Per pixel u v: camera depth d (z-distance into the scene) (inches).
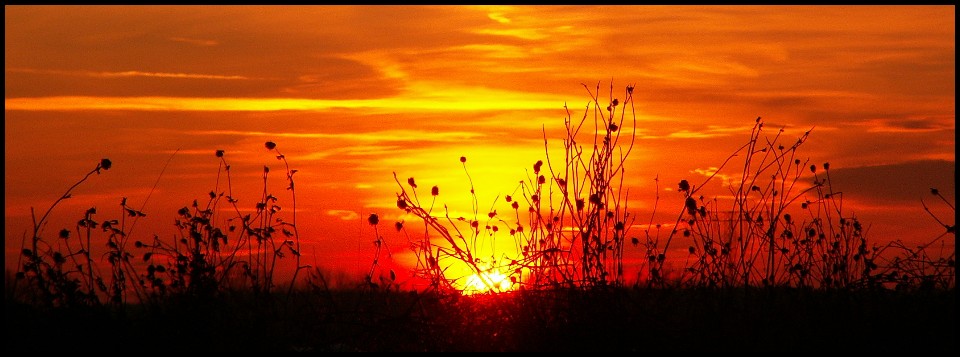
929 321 202.2
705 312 207.5
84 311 199.3
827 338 197.2
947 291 215.6
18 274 205.2
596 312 204.2
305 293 217.8
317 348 197.6
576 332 202.2
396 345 205.5
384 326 205.0
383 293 227.5
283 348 197.0
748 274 221.9
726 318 205.0
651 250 236.7
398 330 205.0
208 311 199.6
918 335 198.5
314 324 201.3
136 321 201.2
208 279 206.5
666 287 220.4
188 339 195.0
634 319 203.5
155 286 207.9
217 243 217.9
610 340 198.8
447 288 224.7
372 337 206.5
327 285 223.8
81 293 202.5
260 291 208.5
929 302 209.6
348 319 213.2
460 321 213.5
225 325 198.5
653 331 200.4
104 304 207.8
